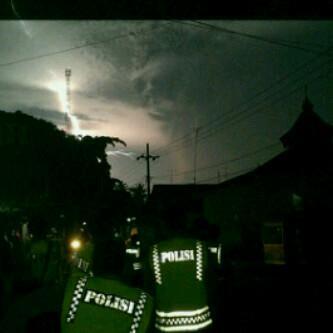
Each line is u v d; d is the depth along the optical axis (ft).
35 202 65.36
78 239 53.52
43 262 40.63
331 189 95.96
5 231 40.16
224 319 40.60
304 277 79.25
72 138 78.23
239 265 95.81
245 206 121.08
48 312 11.95
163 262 16.01
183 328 15.64
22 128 65.46
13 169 63.21
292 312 46.16
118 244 12.17
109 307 10.93
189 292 15.80
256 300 52.95
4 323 31.19
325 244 94.17
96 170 78.89
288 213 105.09
